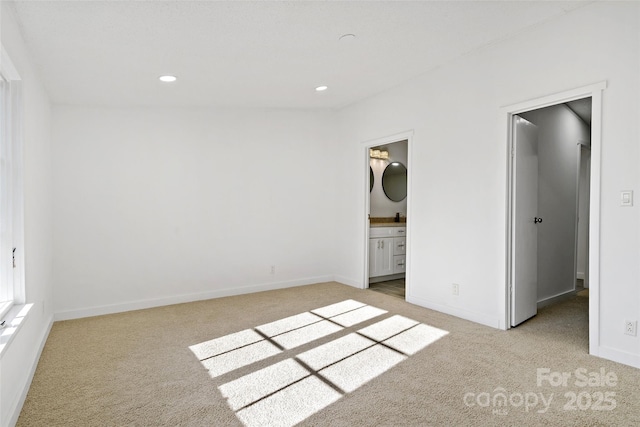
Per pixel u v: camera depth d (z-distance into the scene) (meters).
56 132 3.62
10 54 1.98
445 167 3.66
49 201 3.44
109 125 3.87
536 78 2.91
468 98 3.43
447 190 3.65
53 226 3.59
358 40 2.85
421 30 2.78
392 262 5.30
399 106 4.18
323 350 2.74
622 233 2.45
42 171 3.03
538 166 3.88
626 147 2.43
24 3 1.97
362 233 4.86
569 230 4.39
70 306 3.66
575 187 4.50
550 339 2.93
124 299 3.93
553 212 4.12
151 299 4.07
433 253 3.80
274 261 4.88
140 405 1.99
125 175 3.95
